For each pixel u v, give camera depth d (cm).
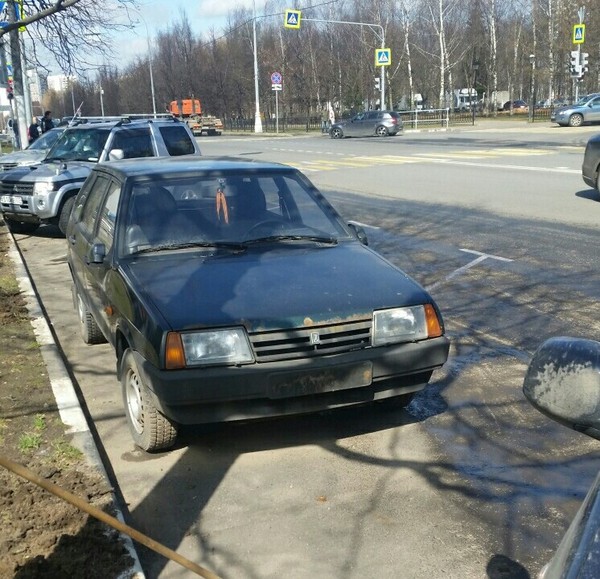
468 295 778
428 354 432
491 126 4462
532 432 467
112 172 593
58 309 797
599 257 910
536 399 193
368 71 6019
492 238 1053
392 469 424
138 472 426
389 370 423
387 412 501
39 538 343
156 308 418
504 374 563
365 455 441
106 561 327
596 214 1191
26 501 374
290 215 546
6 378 550
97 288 543
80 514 363
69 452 429
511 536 355
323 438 465
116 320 475
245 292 434
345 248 516
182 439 466
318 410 418
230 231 518
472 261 923
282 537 359
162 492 403
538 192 1455
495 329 666
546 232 1074
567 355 189
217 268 469
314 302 424
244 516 379
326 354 414
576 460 429
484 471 419
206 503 392
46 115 2475
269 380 398
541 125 4269
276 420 490
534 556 339
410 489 402
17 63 1206
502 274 855
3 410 491
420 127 4728
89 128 1279
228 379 394
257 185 556
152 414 425
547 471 417
